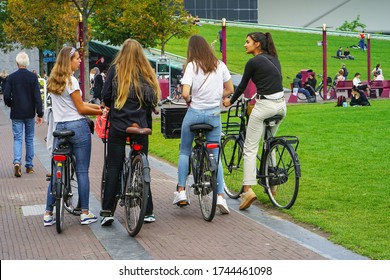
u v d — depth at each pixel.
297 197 10.59
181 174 9.91
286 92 49.59
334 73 64.94
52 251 8.04
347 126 21.11
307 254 7.53
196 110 9.55
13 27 53.44
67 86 9.20
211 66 9.50
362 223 8.78
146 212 9.29
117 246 8.16
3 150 18.62
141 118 8.98
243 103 10.60
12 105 13.89
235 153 10.94
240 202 10.59
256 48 10.16
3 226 9.38
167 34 46.16
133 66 8.96
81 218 9.34
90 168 14.38
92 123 9.57
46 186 12.62
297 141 9.95
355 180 11.92
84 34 32.28
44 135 22.28
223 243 8.13
